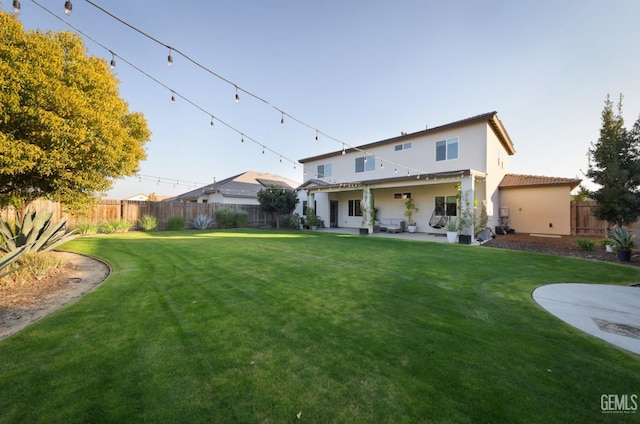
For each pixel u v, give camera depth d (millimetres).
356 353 2473
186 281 4832
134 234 12945
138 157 9305
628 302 3877
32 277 4867
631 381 2094
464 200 10664
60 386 1980
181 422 1653
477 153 12523
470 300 3928
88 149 5074
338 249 8539
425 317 3297
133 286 4539
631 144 8484
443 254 7727
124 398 1861
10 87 4062
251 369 2217
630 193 8250
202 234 13375
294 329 2959
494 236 12148
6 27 4223
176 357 2393
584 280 5066
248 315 3346
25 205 7348
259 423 1651
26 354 2422
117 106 6500
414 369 2219
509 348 2572
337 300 3881
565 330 2977
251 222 19562
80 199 6062
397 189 15773
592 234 12953
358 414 1723
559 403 1834
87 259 6836
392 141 15750
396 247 9078
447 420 1673
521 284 4766
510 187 14344
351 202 18500
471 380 2072
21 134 4609
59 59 4723
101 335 2805
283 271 5594
